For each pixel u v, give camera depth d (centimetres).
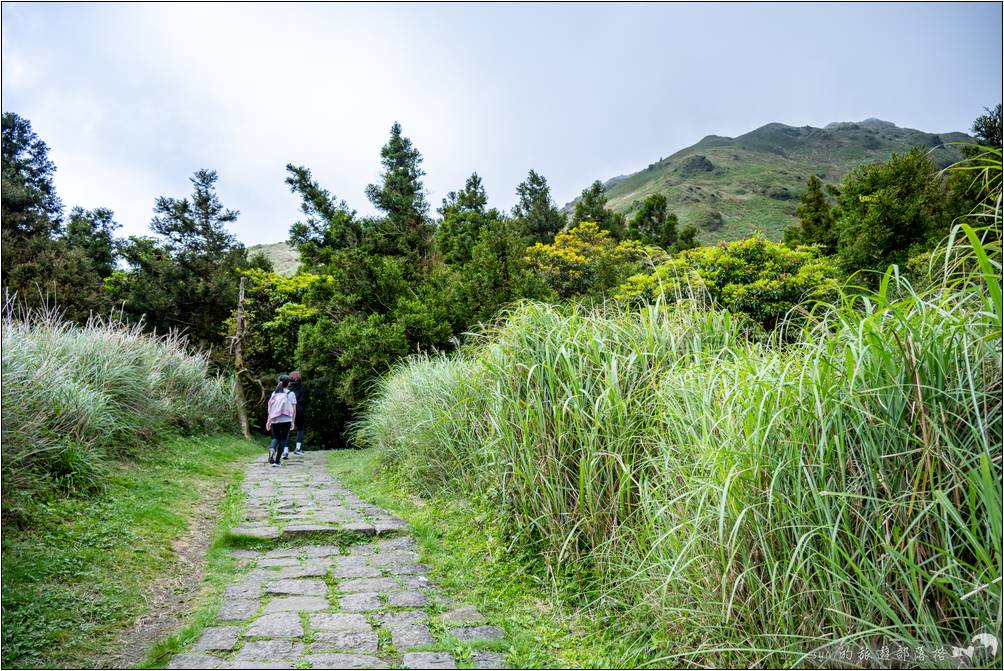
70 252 1719
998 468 228
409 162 2211
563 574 383
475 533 489
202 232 2216
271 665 287
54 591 346
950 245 246
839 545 244
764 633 253
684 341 461
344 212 1928
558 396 439
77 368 827
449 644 312
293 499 682
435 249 1956
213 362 1850
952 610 231
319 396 1608
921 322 250
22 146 1977
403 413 816
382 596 384
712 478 287
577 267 1852
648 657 291
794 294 1292
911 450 239
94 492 555
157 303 1964
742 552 270
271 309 1972
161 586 397
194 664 287
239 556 475
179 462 812
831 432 262
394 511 615
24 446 509
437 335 1352
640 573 315
